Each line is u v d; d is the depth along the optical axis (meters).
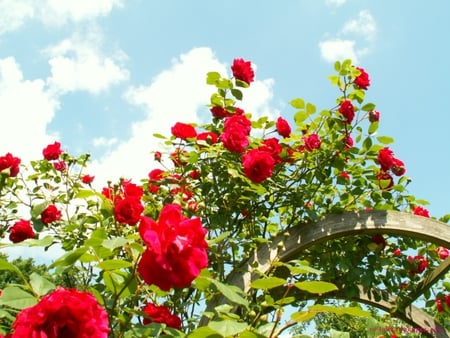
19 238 2.64
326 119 2.95
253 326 1.38
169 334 1.16
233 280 2.53
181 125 2.70
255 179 2.40
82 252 1.08
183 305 2.34
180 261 0.95
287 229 2.81
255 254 2.68
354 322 3.75
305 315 1.12
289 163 3.04
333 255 3.09
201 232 1.00
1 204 3.01
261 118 2.97
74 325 0.82
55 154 3.15
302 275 3.12
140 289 1.36
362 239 3.12
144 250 1.04
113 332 1.34
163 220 0.98
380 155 2.98
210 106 2.85
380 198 3.19
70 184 3.18
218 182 2.81
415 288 3.43
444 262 3.28
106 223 1.90
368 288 2.99
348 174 3.14
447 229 2.81
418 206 3.38
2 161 2.73
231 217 2.88
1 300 0.93
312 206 3.13
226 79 2.67
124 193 1.86
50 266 1.07
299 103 2.89
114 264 1.07
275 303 1.29
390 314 3.51
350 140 3.00
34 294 1.01
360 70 2.92
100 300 1.20
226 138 2.48
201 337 1.06
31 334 0.78
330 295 3.16
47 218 2.68
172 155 2.87
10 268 1.02
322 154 2.96
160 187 2.95
